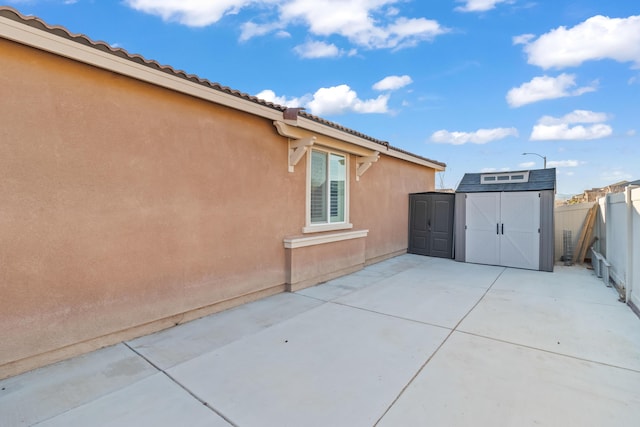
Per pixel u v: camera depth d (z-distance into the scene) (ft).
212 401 8.76
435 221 32.99
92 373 10.11
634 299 16.71
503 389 9.40
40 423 7.77
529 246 27.22
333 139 22.25
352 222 26.12
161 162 13.50
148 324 13.26
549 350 12.00
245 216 17.29
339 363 10.94
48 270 10.46
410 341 12.75
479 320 15.14
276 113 17.60
